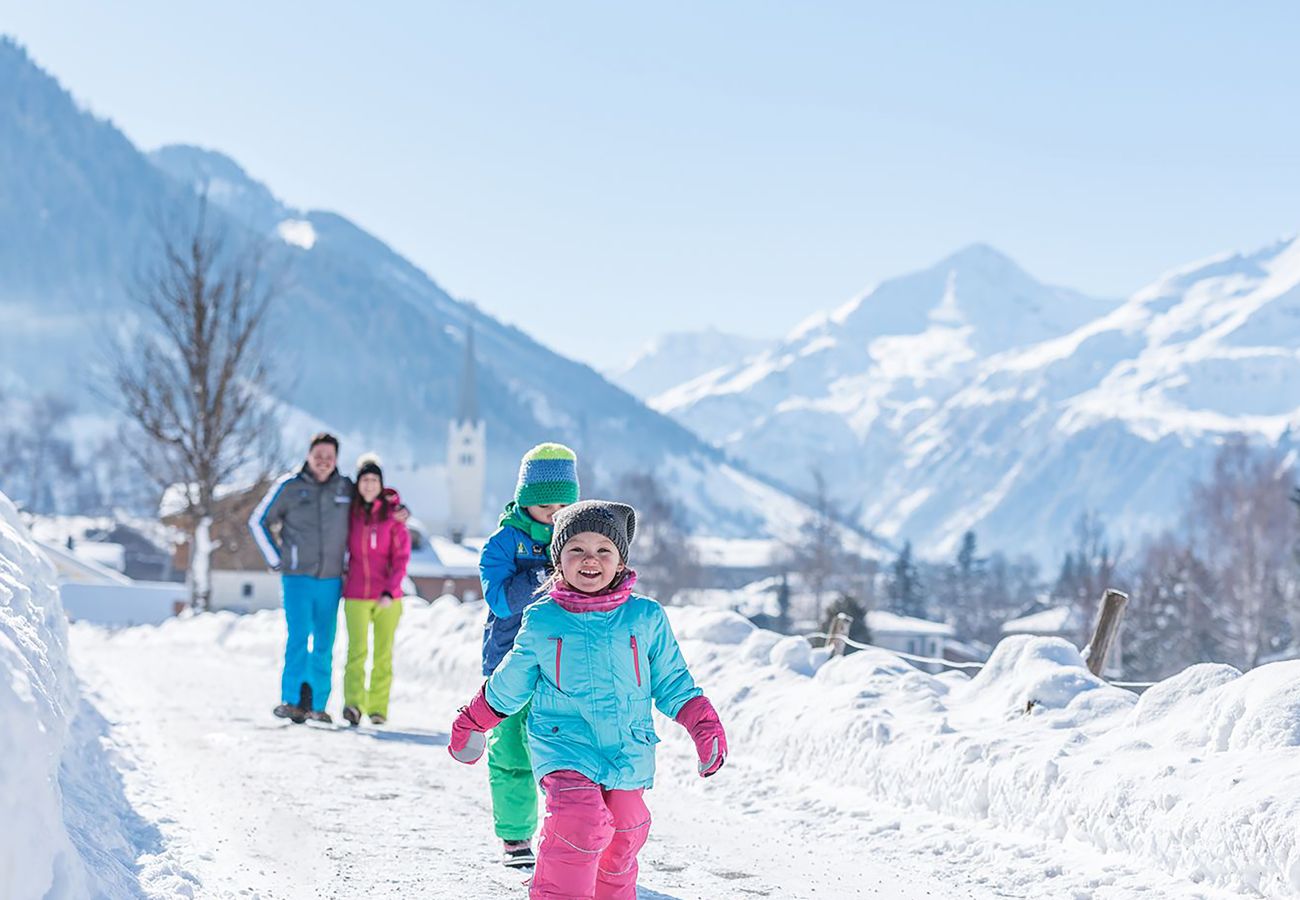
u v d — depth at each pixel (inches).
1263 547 2778.1
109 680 567.8
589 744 186.4
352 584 461.7
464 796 320.8
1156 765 247.8
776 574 4891.7
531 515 255.0
